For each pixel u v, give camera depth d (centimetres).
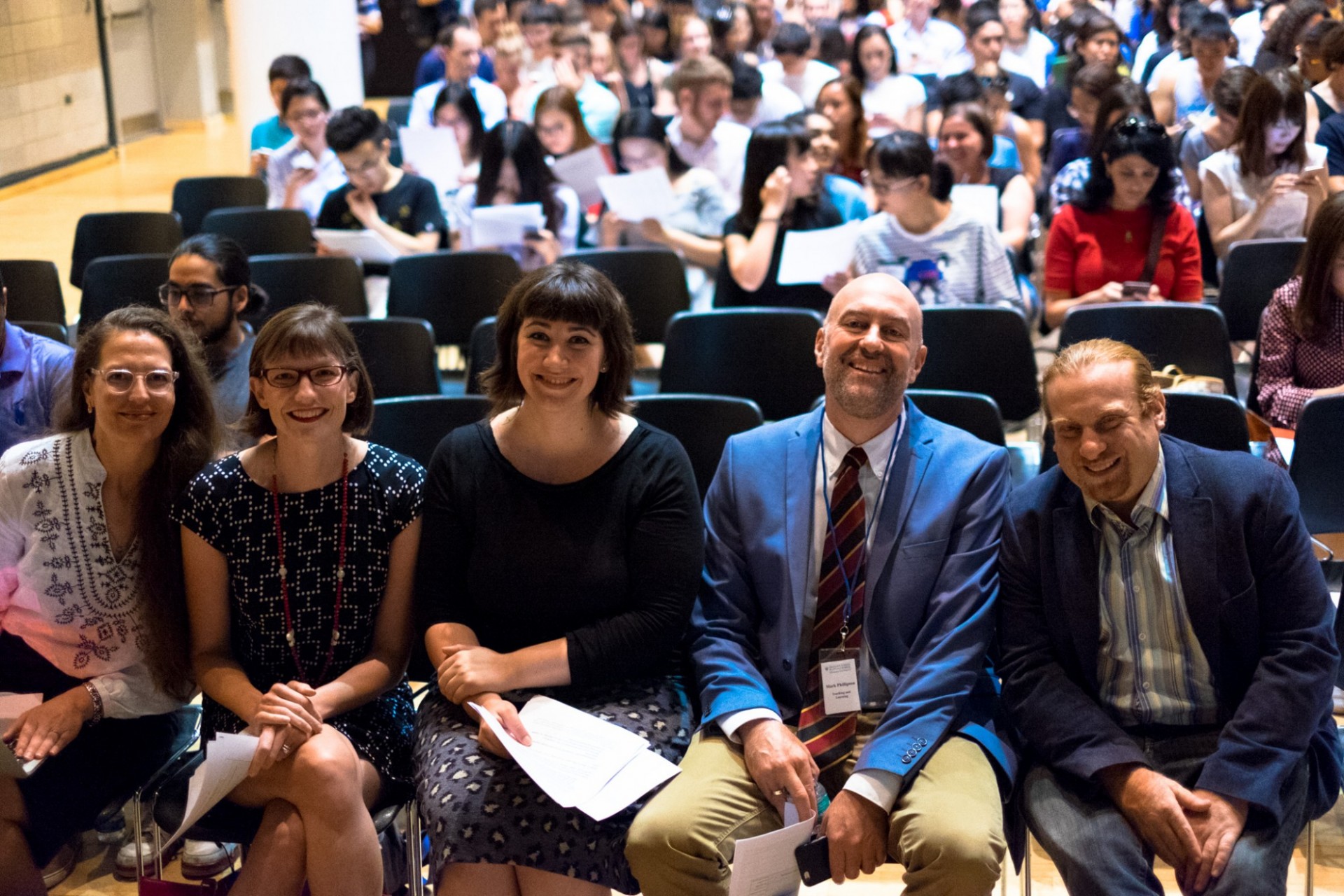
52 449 255
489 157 554
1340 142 554
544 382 244
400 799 249
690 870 225
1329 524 310
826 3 972
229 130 1538
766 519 257
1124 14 1156
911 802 227
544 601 249
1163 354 382
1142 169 438
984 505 251
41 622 259
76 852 288
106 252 591
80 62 1324
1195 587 229
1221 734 227
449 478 253
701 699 251
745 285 469
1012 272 456
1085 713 231
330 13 827
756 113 713
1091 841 220
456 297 494
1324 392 346
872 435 257
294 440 247
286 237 589
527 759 227
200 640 254
